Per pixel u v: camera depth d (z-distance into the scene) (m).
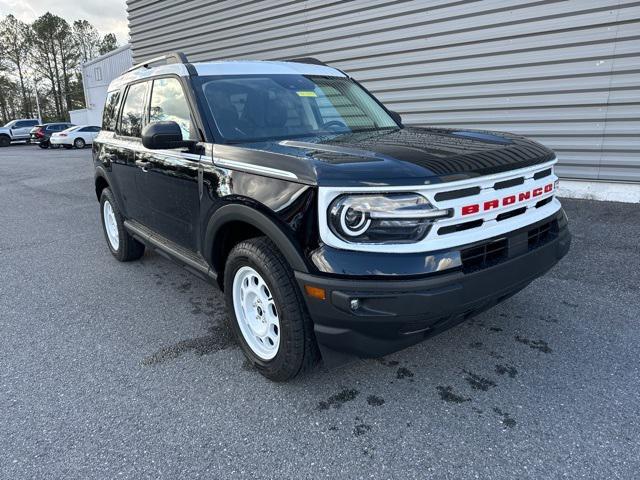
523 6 6.66
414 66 7.97
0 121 72.19
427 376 2.86
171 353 3.29
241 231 3.03
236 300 3.01
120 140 4.53
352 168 2.32
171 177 3.48
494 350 3.10
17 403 2.79
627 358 2.93
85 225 7.19
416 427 2.43
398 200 2.24
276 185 2.54
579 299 3.73
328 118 3.68
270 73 3.83
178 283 4.59
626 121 6.25
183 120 3.44
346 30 8.72
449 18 7.39
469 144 2.81
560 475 2.08
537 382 2.74
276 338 2.79
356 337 2.33
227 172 2.86
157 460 2.30
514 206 2.59
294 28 9.55
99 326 3.74
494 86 7.20
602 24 6.12
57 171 14.89
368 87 8.66
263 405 2.67
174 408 2.68
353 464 2.21
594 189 6.67
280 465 2.23
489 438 2.33
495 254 2.51
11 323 3.86
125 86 4.63
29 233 6.86
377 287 2.22
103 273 4.95
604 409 2.48
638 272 4.16
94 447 2.40
